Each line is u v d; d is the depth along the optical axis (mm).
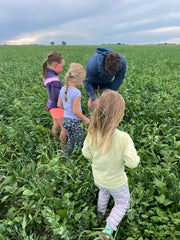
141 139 3090
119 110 1489
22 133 3277
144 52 21156
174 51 22297
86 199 2211
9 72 8844
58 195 2260
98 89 3809
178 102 4246
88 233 1891
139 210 1950
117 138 1543
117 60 2707
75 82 2430
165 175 2371
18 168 2404
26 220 1844
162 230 1784
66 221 1809
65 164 2570
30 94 5332
